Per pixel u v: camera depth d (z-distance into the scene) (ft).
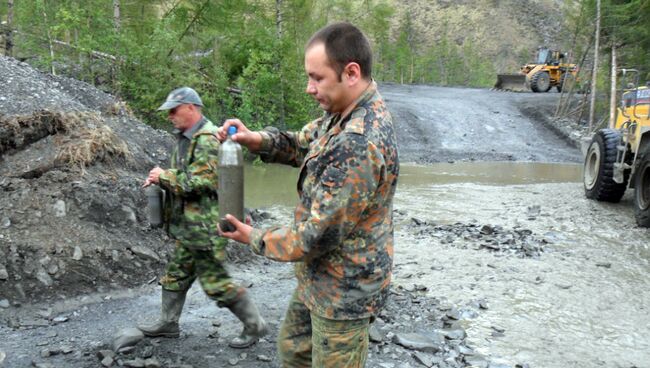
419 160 52.75
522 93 90.33
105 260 15.85
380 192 6.77
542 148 60.95
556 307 16.10
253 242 6.89
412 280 18.24
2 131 18.97
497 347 13.35
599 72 77.36
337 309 6.95
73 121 20.38
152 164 22.29
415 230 25.05
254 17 51.65
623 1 71.41
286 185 35.76
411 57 143.74
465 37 226.79
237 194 7.39
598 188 31.12
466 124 67.62
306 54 6.79
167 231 11.59
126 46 39.70
